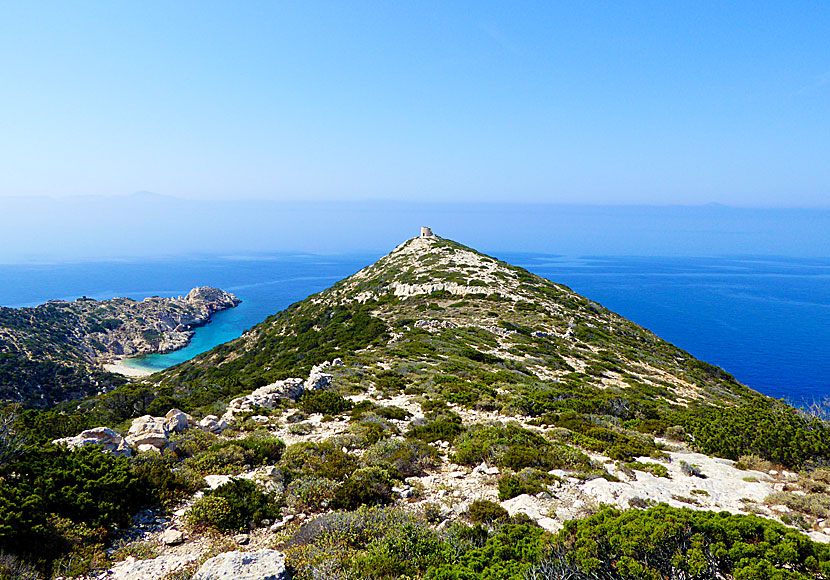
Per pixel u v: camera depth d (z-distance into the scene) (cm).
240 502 1066
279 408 2319
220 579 714
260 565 756
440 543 891
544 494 1142
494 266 9800
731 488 1276
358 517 995
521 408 2277
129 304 19675
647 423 2103
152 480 1154
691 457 1619
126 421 2359
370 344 5253
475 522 1016
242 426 1908
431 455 1505
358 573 792
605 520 855
